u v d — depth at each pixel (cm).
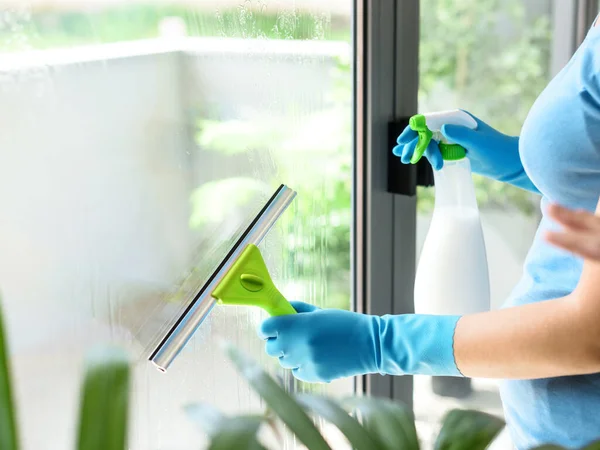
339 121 118
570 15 165
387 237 125
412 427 49
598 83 77
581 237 57
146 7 84
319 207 119
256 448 44
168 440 96
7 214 72
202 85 94
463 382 138
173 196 91
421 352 79
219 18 95
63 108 76
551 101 83
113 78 81
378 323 82
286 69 108
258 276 78
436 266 99
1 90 70
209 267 98
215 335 102
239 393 107
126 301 86
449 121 99
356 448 47
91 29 77
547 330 74
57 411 79
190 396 99
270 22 104
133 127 84
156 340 91
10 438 41
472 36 141
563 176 83
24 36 71
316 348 79
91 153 79
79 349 81
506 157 103
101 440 41
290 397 48
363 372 82
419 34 123
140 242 87
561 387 86
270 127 107
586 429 85
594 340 72
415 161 97
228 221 101
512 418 94
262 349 112
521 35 154
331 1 113
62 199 77
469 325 79
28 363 75
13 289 73
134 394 89
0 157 70
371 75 114
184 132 92
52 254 77
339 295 126
